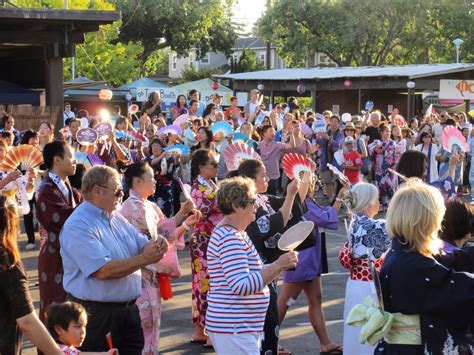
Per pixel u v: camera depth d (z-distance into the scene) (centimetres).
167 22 5934
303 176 709
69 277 559
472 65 3017
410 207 463
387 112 3628
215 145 1491
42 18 1762
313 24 5262
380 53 5275
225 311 533
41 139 1355
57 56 1912
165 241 548
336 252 1344
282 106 2467
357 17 5078
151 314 664
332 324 893
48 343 451
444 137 1320
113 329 555
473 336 458
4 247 444
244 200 542
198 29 6038
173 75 8469
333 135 1977
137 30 5922
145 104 1905
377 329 465
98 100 3719
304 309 952
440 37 5259
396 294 465
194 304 812
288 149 1628
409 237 464
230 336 531
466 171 2166
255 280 526
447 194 1320
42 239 814
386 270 471
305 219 729
